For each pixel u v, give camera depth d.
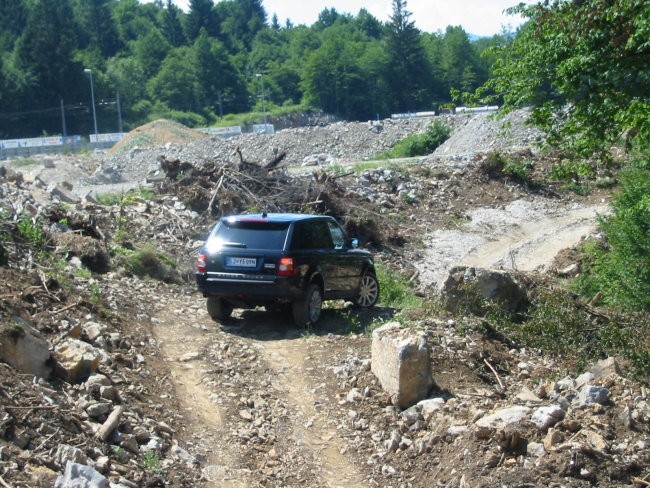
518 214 32.22
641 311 15.70
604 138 14.06
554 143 15.35
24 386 7.89
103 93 113.62
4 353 8.16
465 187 34.28
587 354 12.09
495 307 13.08
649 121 12.44
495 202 33.34
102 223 19.95
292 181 27.34
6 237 13.59
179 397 9.66
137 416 8.56
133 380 9.59
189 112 127.75
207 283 12.77
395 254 26.09
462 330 11.85
